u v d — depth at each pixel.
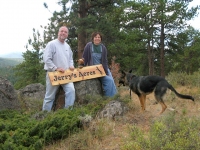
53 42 6.40
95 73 6.92
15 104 6.66
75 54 17.42
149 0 22.41
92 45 7.08
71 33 15.84
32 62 27.92
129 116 5.59
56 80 6.31
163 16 21.06
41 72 21.28
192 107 6.28
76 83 6.87
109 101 6.04
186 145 3.26
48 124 4.66
